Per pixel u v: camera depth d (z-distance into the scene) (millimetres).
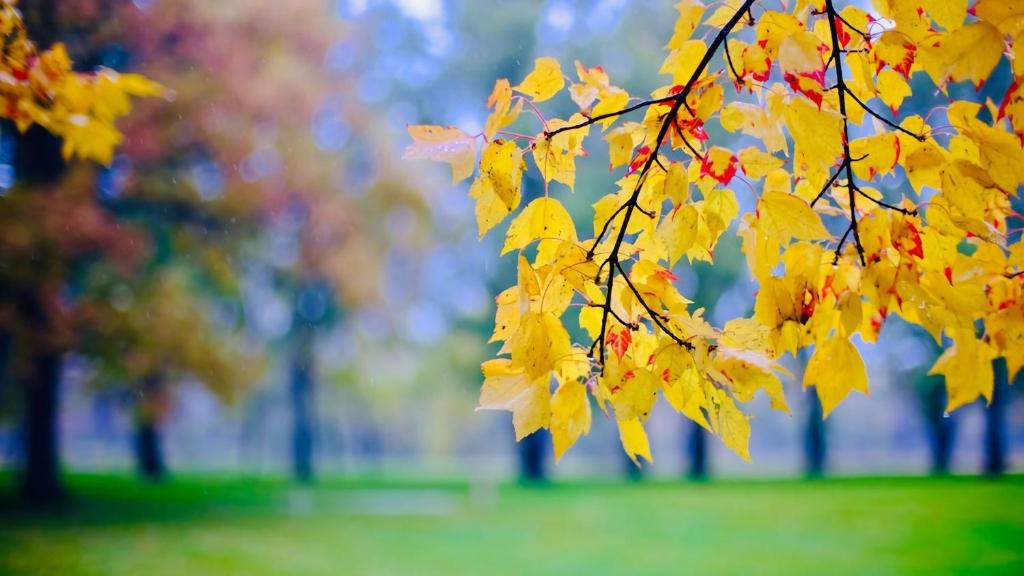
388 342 25000
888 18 1603
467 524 15070
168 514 16297
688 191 1570
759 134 1592
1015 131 1432
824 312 1727
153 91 2600
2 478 21734
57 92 2523
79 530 13867
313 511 17438
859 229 1543
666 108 1736
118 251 13984
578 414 1541
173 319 15945
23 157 13883
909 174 1590
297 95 16641
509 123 1603
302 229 18672
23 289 13539
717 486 21344
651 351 1696
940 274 1590
